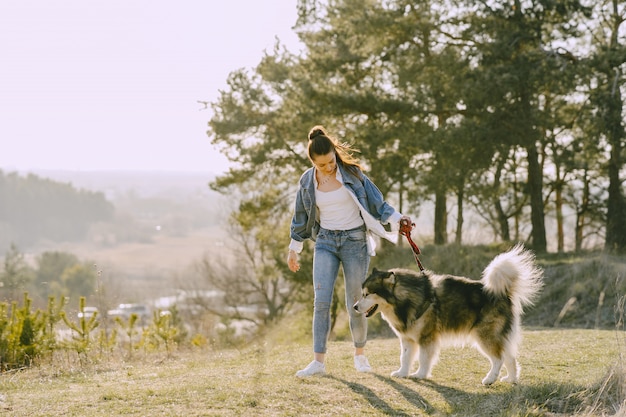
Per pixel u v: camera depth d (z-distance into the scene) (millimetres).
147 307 32219
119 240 117625
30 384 5801
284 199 23000
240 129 22609
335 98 19000
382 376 5461
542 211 20312
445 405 4590
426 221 24234
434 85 18734
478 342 5410
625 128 16875
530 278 5562
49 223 118562
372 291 5504
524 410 4453
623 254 16953
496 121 18422
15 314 7801
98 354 7934
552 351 6699
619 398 4602
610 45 18766
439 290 5551
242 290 30500
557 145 21828
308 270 17594
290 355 7188
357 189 5324
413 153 19203
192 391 4789
